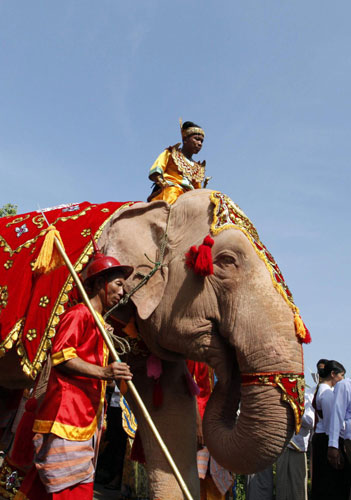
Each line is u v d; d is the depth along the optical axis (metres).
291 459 8.06
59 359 3.47
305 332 4.02
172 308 4.40
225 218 4.43
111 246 4.67
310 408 8.23
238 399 4.44
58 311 4.33
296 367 3.91
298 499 7.96
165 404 4.76
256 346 3.98
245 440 3.95
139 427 4.80
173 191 5.41
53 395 3.49
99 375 3.42
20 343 4.37
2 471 4.64
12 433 5.46
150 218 4.77
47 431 3.43
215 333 4.30
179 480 3.24
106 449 9.08
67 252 4.64
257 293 4.12
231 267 4.22
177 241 4.58
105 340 3.49
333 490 7.41
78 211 5.20
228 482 6.47
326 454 7.55
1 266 4.88
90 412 3.54
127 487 7.67
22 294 4.55
